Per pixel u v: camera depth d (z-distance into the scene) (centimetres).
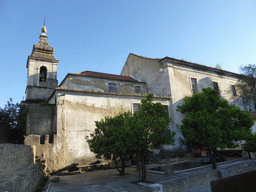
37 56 2403
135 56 2622
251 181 527
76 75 1883
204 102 1117
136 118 944
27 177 657
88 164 1394
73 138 1387
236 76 2762
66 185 895
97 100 1591
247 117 1062
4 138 1484
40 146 1238
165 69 2073
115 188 795
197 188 675
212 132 1002
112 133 1022
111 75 2330
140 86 2277
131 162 1596
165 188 611
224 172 781
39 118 1352
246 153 1460
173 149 1739
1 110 1554
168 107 1933
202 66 2345
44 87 2322
